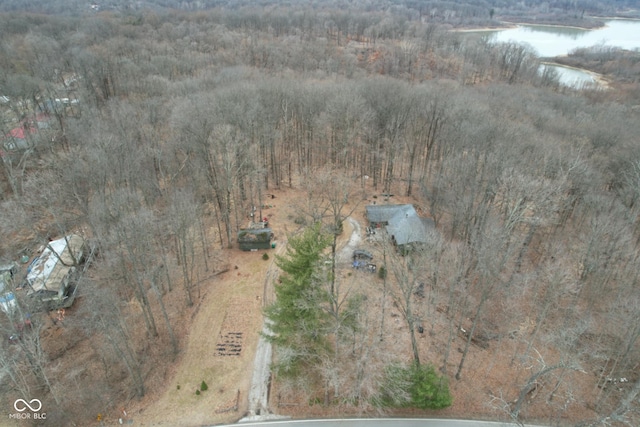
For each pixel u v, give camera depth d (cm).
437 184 6009
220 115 6044
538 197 4375
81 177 5222
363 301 4156
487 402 3697
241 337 4253
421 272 4872
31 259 5162
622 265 4678
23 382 3647
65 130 6994
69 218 5331
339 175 6694
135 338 4253
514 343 4266
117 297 4300
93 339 4209
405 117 6969
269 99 7056
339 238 5638
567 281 4338
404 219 5484
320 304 3547
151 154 5766
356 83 8612
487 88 10062
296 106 7519
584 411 3675
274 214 6197
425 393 3409
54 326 4347
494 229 4334
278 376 3656
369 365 3512
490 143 5491
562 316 4484
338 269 4962
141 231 4131
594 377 3994
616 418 3094
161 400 3675
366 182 7156
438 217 6088
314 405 3631
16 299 3706
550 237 5456
